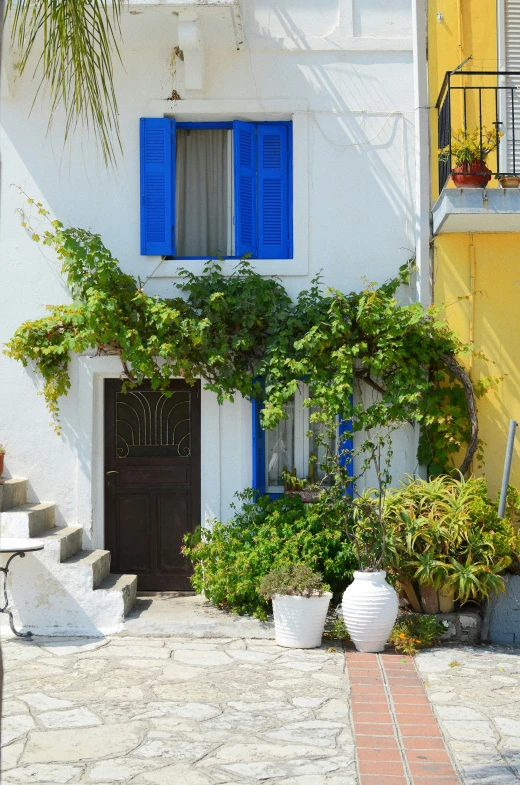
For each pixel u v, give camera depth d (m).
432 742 5.27
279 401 8.41
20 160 9.04
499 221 8.28
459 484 8.09
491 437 8.70
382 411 8.53
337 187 9.05
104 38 4.51
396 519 7.79
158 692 6.19
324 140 9.05
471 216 8.09
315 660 7.04
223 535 8.48
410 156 9.06
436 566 7.57
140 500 9.15
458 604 8.09
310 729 5.48
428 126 8.90
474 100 8.93
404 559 7.72
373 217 9.05
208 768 4.83
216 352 8.52
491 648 7.59
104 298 8.41
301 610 7.35
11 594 8.09
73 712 5.76
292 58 9.07
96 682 6.43
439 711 5.84
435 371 8.68
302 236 9.03
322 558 8.22
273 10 9.07
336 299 8.60
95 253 8.52
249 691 6.23
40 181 9.04
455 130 8.62
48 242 8.66
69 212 9.04
